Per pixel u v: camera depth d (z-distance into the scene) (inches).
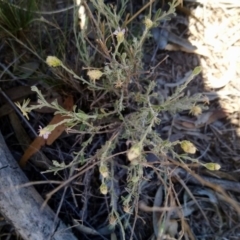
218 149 12.1
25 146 11.9
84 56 11.0
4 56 12.3
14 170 10.8
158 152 9.8
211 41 12.6
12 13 11.1
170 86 12.4
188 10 12.7
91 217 11.6
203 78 12.4
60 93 11.9
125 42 9.9
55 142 11.9
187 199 11.7
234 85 12.4
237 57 12.5
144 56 12.5
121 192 11.6
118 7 12.5
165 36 12.6
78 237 11.6
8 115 12.1
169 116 12.1
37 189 11.7
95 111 10.7
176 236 11.4
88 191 11.4
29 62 12.1
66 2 12.6
